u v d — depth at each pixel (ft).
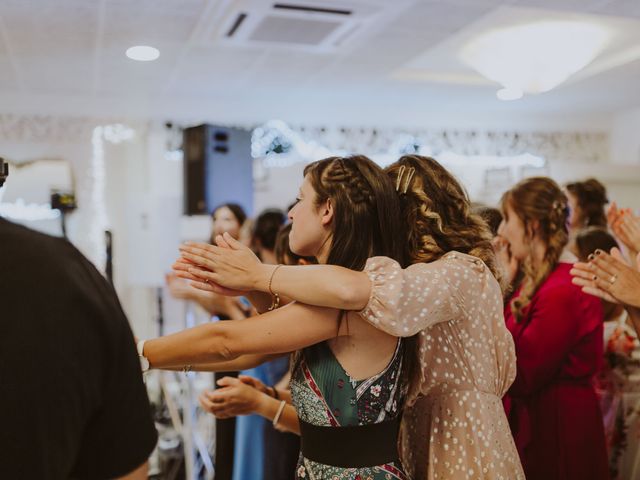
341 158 4.42
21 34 13.70
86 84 18.65
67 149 20.06
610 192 22.89
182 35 13.96
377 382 4.08
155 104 20.85
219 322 4.01
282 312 3.95
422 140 23.62
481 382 4.35
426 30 13.70
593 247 8.08
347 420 4.06
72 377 2.44
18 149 19.65
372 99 21.63
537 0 11.96
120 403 2.66
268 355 4.76
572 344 6.46
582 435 6.52
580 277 5.67
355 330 4.00
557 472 6.48
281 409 5.27
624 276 5.45
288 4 12.11
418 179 4.53
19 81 18.16
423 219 4.41
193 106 21.16
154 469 10.97
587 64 17.29
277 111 22.06
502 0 11.85
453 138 23.89
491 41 16.28
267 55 15.72
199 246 4.03
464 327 4.26
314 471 4.15
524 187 6.95
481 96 21.25
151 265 17.44
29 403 2.38
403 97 21.31
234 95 20.79
